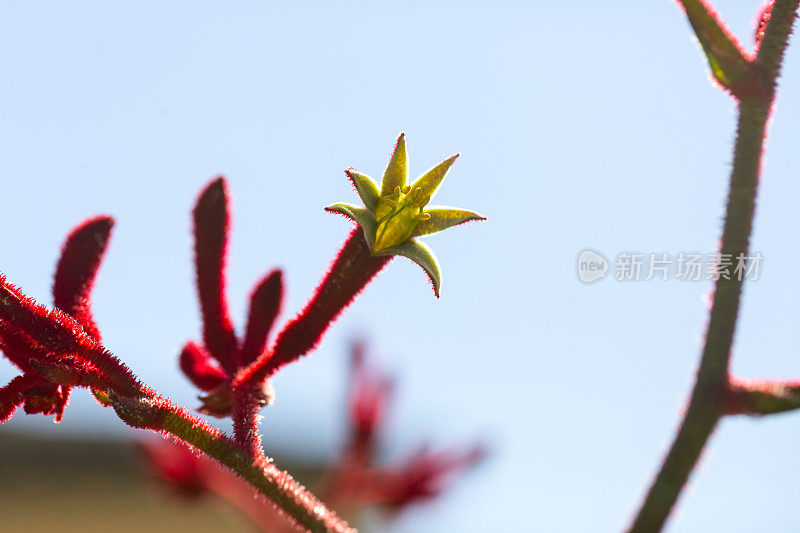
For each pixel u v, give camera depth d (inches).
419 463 23.6
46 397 18.4
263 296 19.6
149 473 22.5
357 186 18.7
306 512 17.9
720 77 17.2
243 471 18.0
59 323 18.3
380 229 18.8
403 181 18.8
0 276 18.3
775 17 17.3
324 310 19.0
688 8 17.2
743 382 16.8
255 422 18.7
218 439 18.1
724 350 16.9
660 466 16.8
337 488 23.5
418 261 18.7
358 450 23.7
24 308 18.2
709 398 16.8
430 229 18.8
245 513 22.3
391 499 23.5
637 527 16.8
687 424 16.8
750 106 17.2
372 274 19.0
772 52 17.2
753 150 17.2
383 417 23.7
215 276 19.7
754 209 17.1
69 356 18.2
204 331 19.6
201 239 19.8
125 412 17.9
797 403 16.7
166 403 18.1
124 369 18.3
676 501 16.8
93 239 19.3
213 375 19.5
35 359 18.2
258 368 19.1
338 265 19.0
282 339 19.1
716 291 17.0
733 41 17.2
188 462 22.5
